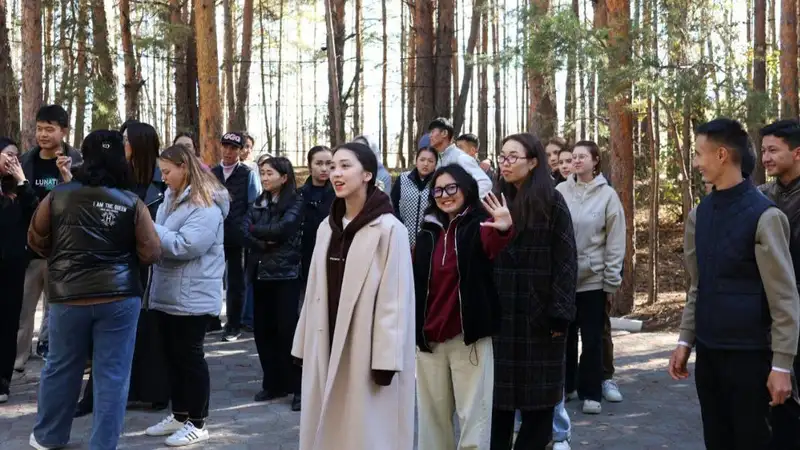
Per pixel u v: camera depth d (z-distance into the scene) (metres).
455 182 4.25
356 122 27.52
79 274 4.86
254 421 6.12
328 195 7.45
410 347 3.91
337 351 3.80
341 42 23.28
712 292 3.72
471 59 11.50
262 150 36.12
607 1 10.73
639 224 18.55
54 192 4.92
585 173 6.43
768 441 3.65
